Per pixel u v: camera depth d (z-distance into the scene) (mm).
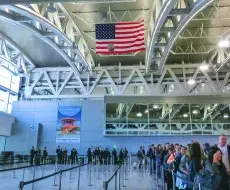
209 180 4445
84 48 22125
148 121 24625
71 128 25266
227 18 17375
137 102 24906
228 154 5754
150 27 17766
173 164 7164
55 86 26641
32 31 16609
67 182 11102
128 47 14023
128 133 24406
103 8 16766
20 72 26609
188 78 25641
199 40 21500
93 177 13164
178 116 24547
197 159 5152
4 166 18422
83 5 16531
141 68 25812
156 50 20734
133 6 16719
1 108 25094
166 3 12133
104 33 13734
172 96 24859
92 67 25219
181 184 5949
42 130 25359
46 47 23375
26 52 24547
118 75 26281
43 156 19516
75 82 26453
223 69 23141
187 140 24078
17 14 15898
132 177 12883
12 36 21562
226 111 24375
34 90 27156
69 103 25922
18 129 25312
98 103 25797
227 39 18016
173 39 16453
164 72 25594
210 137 23969
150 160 13781
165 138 24359
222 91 24844
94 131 25078
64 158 20016
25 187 9430
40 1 11125
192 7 12766
